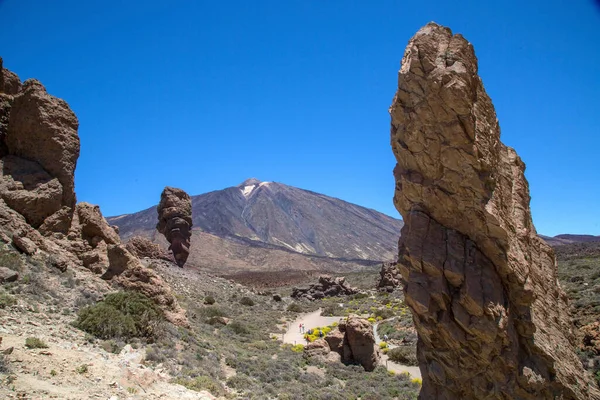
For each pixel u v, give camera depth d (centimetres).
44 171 2462
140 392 1201
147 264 5050
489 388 852
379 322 4616
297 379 2316
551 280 1045
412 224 912
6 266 1867
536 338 860
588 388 939
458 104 796
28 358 1123
